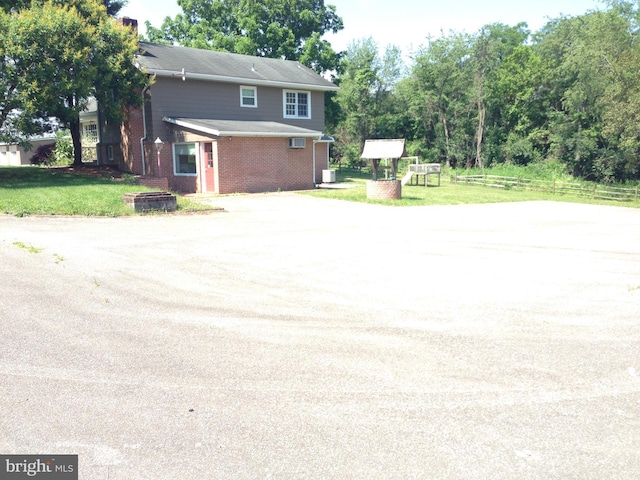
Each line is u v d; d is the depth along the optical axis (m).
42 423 4.04
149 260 9.45
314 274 8.90
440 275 9.09
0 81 20.27
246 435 3.93
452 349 5.65
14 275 8.08
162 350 5.49
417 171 32.97
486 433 3.98
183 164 24.98
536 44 61.62
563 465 3.59
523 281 8.82
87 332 5.95
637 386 4.81
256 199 20.88
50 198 15.82
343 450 3.74
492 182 37.53
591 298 7.80
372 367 5.16
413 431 4.00
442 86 57.34
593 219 19.41
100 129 28.08
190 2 42.69
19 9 23.03
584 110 48.88
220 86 27.06
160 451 3.71
